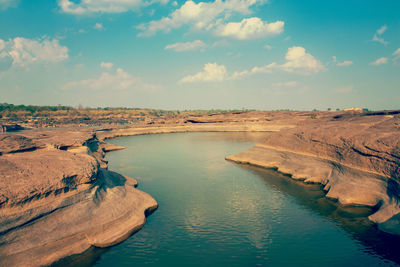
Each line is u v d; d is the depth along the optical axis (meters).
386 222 21.06
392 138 26.53
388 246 18.69
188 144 77.81
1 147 28.92
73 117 188.75
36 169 20.03
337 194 27.98
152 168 45.31
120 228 20.97
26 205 17.38
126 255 18.20
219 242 19.84
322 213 24.78
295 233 21.06
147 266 16.92
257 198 29.39
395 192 23.05
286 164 41.81
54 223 18.25
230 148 68.06
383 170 26.02
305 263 17.03
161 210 26.06
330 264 16.89
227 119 135.62
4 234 15.80
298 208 26.22
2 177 17.69
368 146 28.61
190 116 146.25
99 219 20.61
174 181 36.69
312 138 40.56
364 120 40.16
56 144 37.78
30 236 16.77
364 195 25.91
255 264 17.00
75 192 20.62
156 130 122.38
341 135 34.84
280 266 16.78
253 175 39.72
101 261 17.50
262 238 20.34
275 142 49.88
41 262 16.14
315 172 35.66
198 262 17.31
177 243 19.77
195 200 28.89
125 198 25.05
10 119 162.88
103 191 23.83
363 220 22.84
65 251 17.45
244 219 23.83
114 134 107.56
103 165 42.22
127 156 58.12
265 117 133.38
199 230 21.78
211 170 43.41
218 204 27.66
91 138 58.25
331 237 20.27
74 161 23.62
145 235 21.00
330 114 124.62
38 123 154.88
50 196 18.89
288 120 121.88
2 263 14.99
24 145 31.75
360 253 18.00
